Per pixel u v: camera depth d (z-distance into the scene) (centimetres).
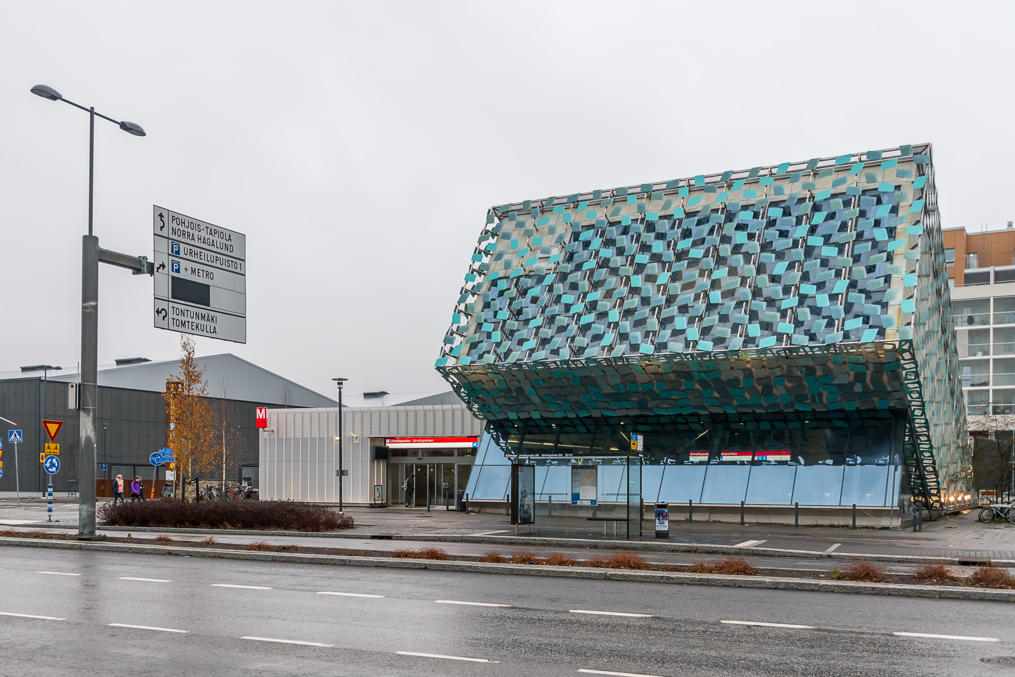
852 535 3181
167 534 3094
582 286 4688
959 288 9444
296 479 5712
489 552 2341
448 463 5388
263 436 5825
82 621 1277
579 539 2770
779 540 2875
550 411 4762
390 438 5531
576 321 4572
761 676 960
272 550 2291
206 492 5950
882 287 3928
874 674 973
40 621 1274
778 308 4119
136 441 8688
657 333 4325
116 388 8500
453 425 5381
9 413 8125
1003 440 6881
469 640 1146
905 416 4044
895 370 3828
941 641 1155
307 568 1994
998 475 6725
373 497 5497
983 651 1095
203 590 1606
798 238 4262
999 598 1519
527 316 4769
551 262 4888
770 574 1802
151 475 8750
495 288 4950
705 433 4472
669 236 4606
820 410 4131
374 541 2791
